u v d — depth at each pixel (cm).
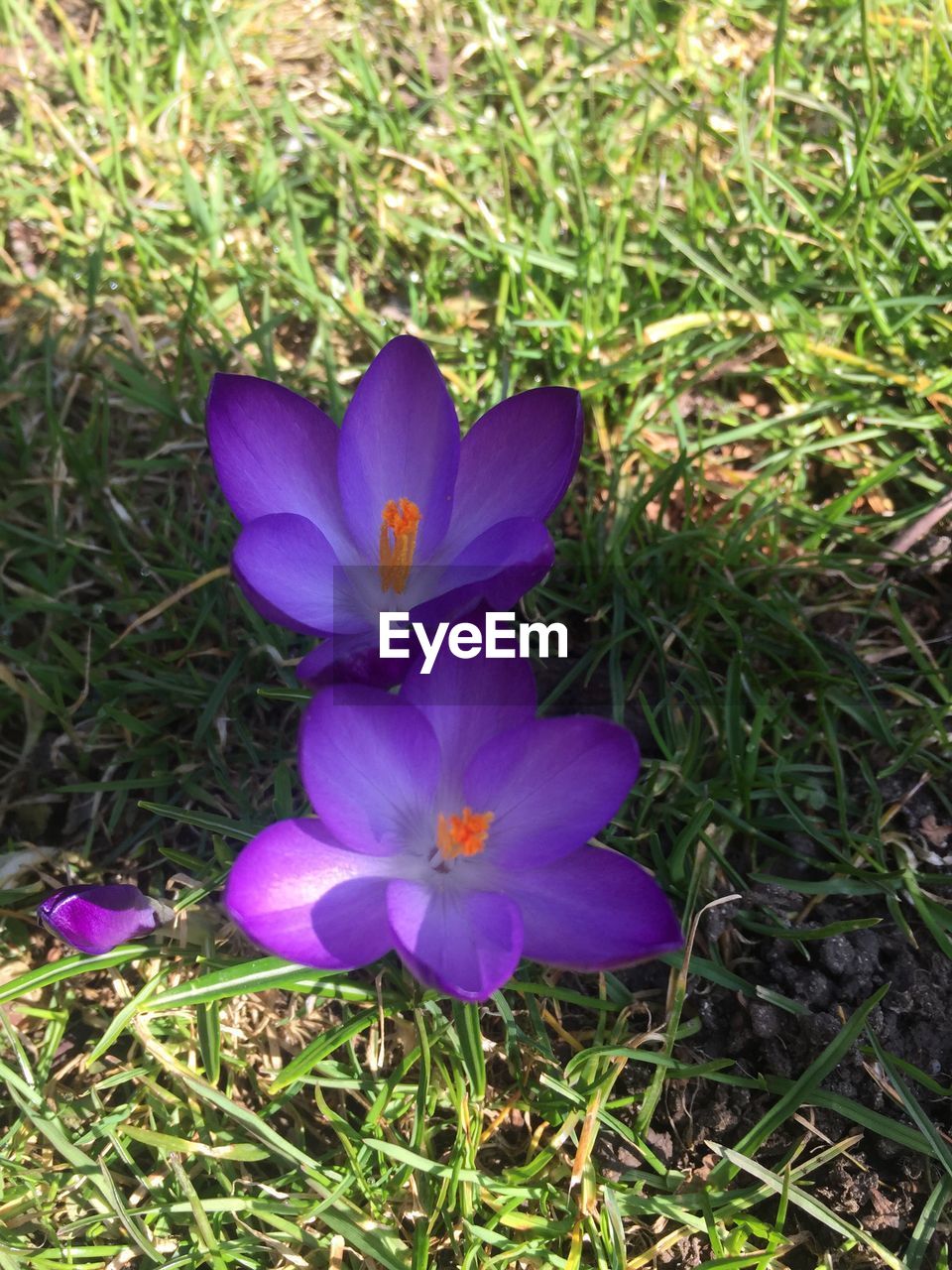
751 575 35
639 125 47
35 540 36
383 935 24
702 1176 28
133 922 28
